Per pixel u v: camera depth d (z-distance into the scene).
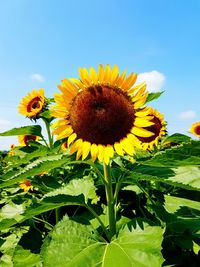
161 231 0.43
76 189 0.61
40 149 0.60
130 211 0.64
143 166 0.53
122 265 0.40
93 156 0.50
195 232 0.50
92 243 0.45
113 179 0.60
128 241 0.44
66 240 0.45
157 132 0.81
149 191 0.67
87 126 0.52
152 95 0.58
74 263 0.42
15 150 0.87
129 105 0.53
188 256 0.51
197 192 0.70
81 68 0.55
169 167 0.48
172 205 0.59
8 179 0.46
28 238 0.63
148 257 0.40
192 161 0.46
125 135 0.52
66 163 0.50
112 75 0.55
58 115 0.54
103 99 0.52
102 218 0.59
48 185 0.68
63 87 0.54
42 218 0.71
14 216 0.67
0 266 0.70
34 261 0.58
